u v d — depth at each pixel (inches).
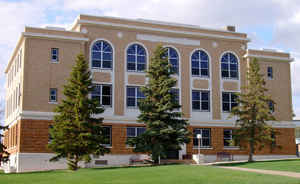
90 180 907.4
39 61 1526.8
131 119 1647.4
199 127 1752.0
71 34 1589.6
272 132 1617.9
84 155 1277.1
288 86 1939.0
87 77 1318.9
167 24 1763.0
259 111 1547.7
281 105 1908.2
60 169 1444.4
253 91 1588.3
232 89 1838.1
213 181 851.4
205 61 1815.9
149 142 1398.9
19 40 1595.7
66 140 1247.5
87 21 1624.0
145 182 852.6
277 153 1860.2
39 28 1539.1
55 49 1557.6
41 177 1021.8
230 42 1867.6
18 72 1673.2
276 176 921.5
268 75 1908.2
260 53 1897.1
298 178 882.8
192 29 1803.6
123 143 1619.1
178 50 1770.4
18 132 1492.4
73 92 1296.8
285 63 1948.8
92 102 1301.7
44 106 1507.1
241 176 923.4
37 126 1485.0
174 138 1408.7
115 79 1652.3
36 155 1464.1
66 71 1556.3
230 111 1654.8
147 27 1721.2
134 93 1678.2
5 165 1786.4
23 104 1482.5
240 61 1871.3
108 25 1654.8
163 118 1406.3
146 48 1715.1
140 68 1697.8
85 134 1244.5
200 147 1738.4
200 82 1786.4
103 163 1565.0
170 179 887.7
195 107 1765.5
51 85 1529.3
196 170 1051.3
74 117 1280.8
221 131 1785.2
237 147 1793.8
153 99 1459.2
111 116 1622.8
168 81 1422.2
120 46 1678.2
